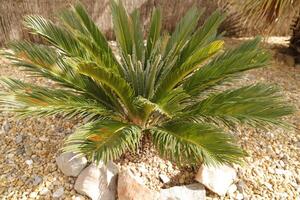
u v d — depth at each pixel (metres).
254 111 2.04
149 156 2.46
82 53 2.33
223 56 2.41
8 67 3.56
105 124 2.07
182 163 1.93
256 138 2.80
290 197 2.35
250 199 2.32
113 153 1.84
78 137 1.86
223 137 1.86
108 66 2.19
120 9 2.62
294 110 2.06
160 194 2.19
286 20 3.66
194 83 2.32
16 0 3.71
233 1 3.58
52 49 2.33
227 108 2.12
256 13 3.51
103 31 4.25
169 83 2.22
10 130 2.71
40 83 3.32
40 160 2.46
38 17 2.29
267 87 2.23
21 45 2.23
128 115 2.38
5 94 1.95
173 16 4.44
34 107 1.93
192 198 2.21
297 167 2.58
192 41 2.50
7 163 2.44
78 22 2.44
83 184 2.21
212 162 1.76
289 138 2.84
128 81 2.45
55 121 2.80
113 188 2.26
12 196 2.23
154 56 2.53
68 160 2.33
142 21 4.32
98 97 2.40
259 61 2.14
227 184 2.34
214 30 2.46
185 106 2.24
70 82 2.30
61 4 3.88
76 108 2.09
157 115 2.40
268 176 2.48
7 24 3.81
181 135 2.02
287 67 4.01
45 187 2.28
